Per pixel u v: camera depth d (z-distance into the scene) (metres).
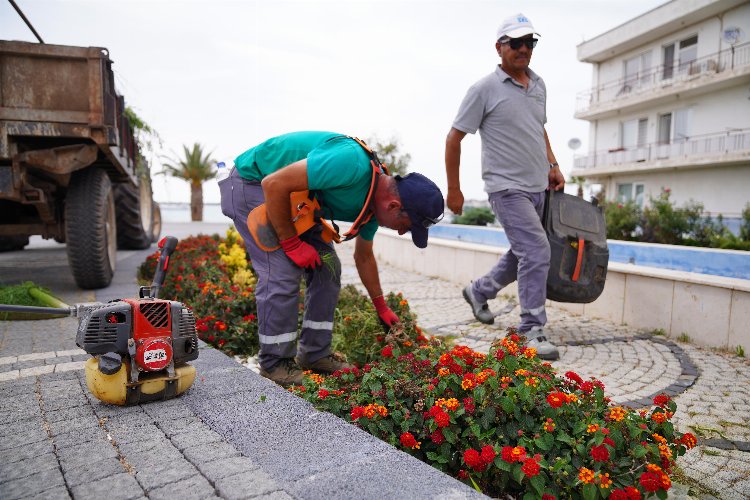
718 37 20.38
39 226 5.75
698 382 3.44
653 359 3.96
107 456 1.80
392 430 2.20
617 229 15.64
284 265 2.72
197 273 5.45
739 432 2.69
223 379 2.62
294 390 2.55
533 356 2.40
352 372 2.58
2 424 2.07
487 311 5.00
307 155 2.59
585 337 4.64
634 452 1.88
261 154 2.74
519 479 1.77
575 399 2.13
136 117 9.41
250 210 2.79
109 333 2.17
